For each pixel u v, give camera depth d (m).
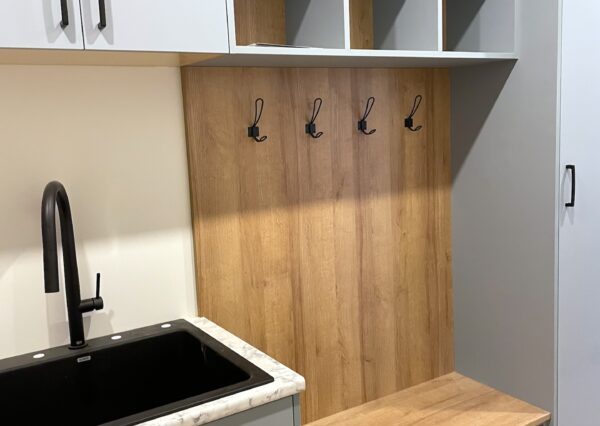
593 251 2.20
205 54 1.47
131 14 1.33
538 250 2.12
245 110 1.89
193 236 1.86
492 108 2.21
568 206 2.08
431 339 2.44
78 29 1.27
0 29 1.19
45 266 1.38
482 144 2.27
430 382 2.44
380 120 2.19
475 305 2.39
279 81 1.95
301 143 2.02
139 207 1.76
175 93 1.79
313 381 2.14
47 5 1.24
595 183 2.15
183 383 1.78
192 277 1.88
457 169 2.38
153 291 1.81
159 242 1.81
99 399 1.66
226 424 1.35
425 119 2.31
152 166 1.77
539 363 2.18
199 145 1.82
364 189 2.19
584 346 2.23
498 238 2.26
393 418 2.16
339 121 2.09
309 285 2.10
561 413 2.19
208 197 1.85
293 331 2.08
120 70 1.69
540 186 2.09
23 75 1.56
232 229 1.91
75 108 1.64
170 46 1.38
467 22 2.25
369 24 2.14
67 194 1.65
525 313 2.20
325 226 2.11
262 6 1.91
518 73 2.11
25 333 1.64
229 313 1.93
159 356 1.75
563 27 1.98
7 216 1.58
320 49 1.63
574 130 2.06
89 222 1.69
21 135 1.58
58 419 1.61
